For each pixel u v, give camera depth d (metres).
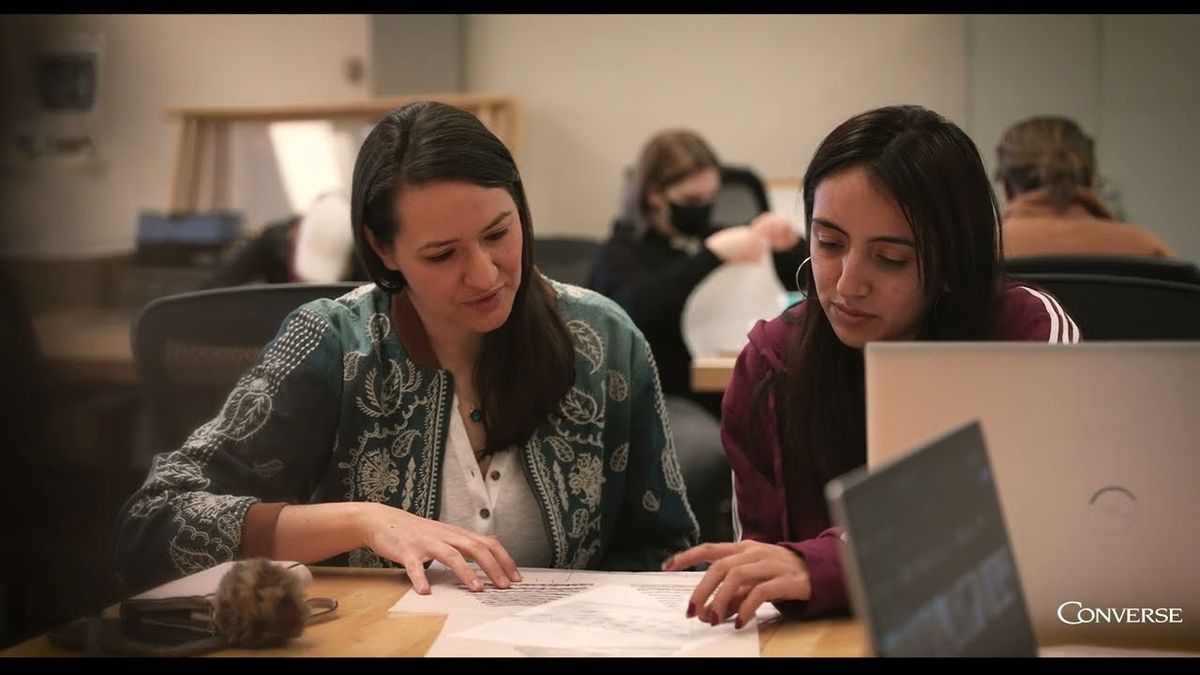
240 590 1.11
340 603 1.25
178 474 1.39
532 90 5.52
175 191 5.57
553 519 1.46
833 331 1.36
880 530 0.79
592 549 1.51
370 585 1.32
